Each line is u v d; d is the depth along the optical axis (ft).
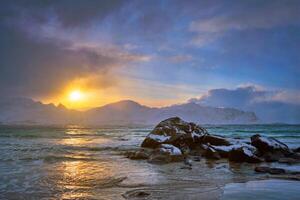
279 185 33.42
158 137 81.66
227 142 74.84
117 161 56.54
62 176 40.16
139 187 33.47
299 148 72.69
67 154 67.72
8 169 46.03
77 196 29.40
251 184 34.35
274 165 53.21
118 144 99.50
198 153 69.56
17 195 29.99
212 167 50.08
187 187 33.32
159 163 53.98
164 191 31.19
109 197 28.76
